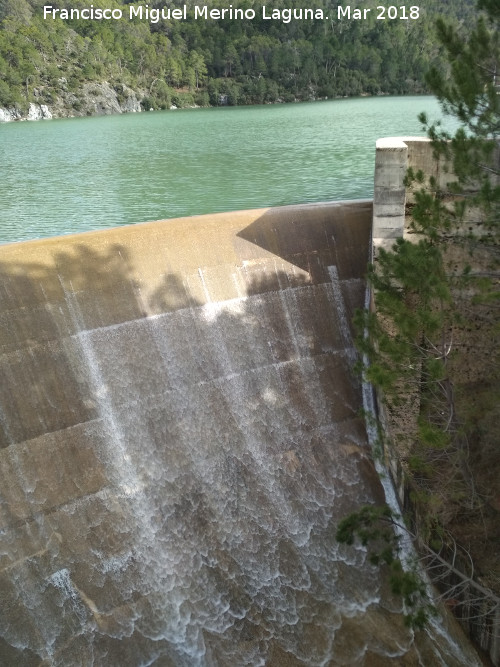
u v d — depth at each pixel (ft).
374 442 61.46
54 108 412.77
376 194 62.18
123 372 58.90
